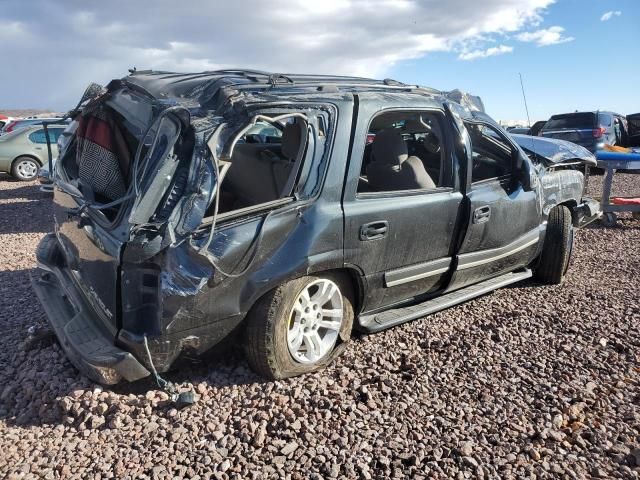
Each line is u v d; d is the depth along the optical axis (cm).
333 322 381
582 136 1542
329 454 291
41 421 321
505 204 473
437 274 436
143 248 302
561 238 549
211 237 308
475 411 334
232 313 329
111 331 334
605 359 402
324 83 399
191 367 371
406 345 419
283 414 322
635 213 922
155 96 360
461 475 278
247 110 325
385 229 383
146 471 277
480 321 468
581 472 283
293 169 348
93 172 374
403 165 433
